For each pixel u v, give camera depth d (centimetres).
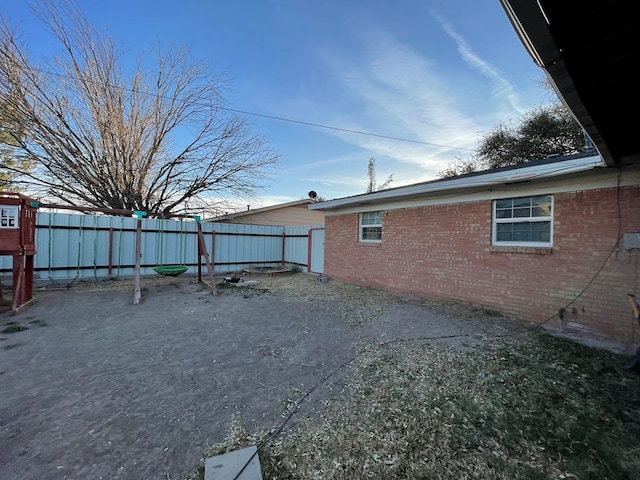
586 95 232
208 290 823
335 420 245
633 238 422
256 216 1608
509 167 566
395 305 647
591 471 191
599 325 451
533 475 188
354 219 934
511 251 556
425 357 373
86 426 235
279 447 212
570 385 301
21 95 1116
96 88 1248
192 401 274
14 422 238
